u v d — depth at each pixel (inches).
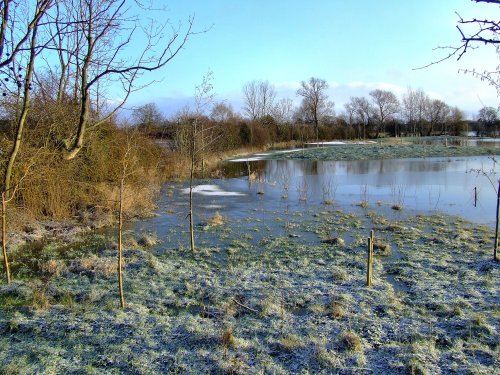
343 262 360.5
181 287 303.9
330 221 532.1
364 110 3255.4
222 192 810.8
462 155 1507.1
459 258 363.3
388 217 552.1
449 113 3282.5
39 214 530.9
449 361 197.2
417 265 345.4
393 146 1924.2
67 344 219.6
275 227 504.1
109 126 660.1
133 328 233.9
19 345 218.4
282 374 190.1
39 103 546.0
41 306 267.0
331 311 257.1
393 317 249.0
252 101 2753.4
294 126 2652.6
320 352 203.3
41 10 274.1
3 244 315.9
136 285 306.0
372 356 203.8
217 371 192.7
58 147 542.0
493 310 253.0
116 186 598.5
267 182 942.4
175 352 209.8
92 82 352.8
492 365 193.2
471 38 106.0
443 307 259.1
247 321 245.8
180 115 1117.1
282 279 316.8
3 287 303.4
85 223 524.7
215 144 1514.5
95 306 269.0
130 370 195.0
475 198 628.7
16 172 476.4
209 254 389.4
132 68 332.5
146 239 433.7
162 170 976.9
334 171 1153.4
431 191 763.4
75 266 346.9
